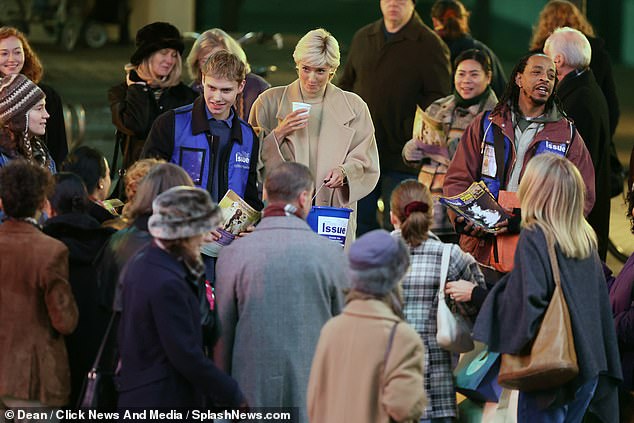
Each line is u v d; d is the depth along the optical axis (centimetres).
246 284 1137
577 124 1730
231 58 1399
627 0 5200
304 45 1523
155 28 1680
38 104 1409
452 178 1522
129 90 1666
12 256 1138
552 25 2017
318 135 1552
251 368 1137
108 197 1692
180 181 1144
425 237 1218
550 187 1177
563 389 1182
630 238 2319
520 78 1478
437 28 2289
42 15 4809
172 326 1030
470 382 1230
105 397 1102
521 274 1160
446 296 1226
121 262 1132
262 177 1505
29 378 1139
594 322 1179
